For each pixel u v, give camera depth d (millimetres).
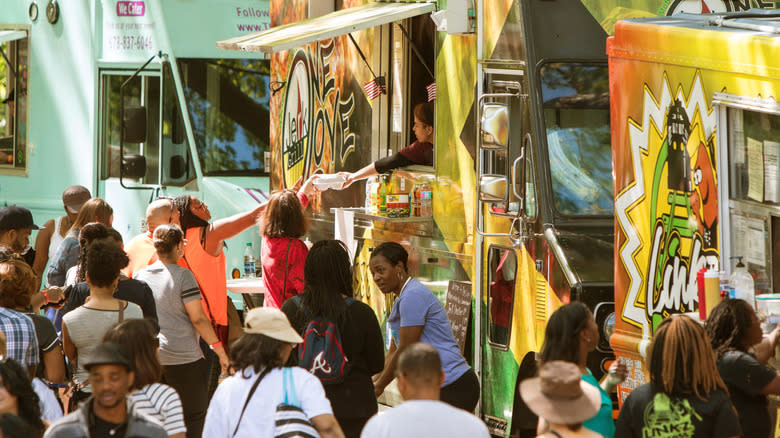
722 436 10406
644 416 10609
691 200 12789
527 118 16109
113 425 10227
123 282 15523
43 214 29391
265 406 11023
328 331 13570
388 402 19328
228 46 18922
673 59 13031
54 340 14164
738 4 16609
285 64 23594
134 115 26188
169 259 16781
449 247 17766
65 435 10047
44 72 29469
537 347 15680
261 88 27672
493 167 16859
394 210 18688
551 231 15570
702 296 12273
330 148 21422
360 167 20359
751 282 12148
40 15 29609
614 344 13930
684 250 12898
